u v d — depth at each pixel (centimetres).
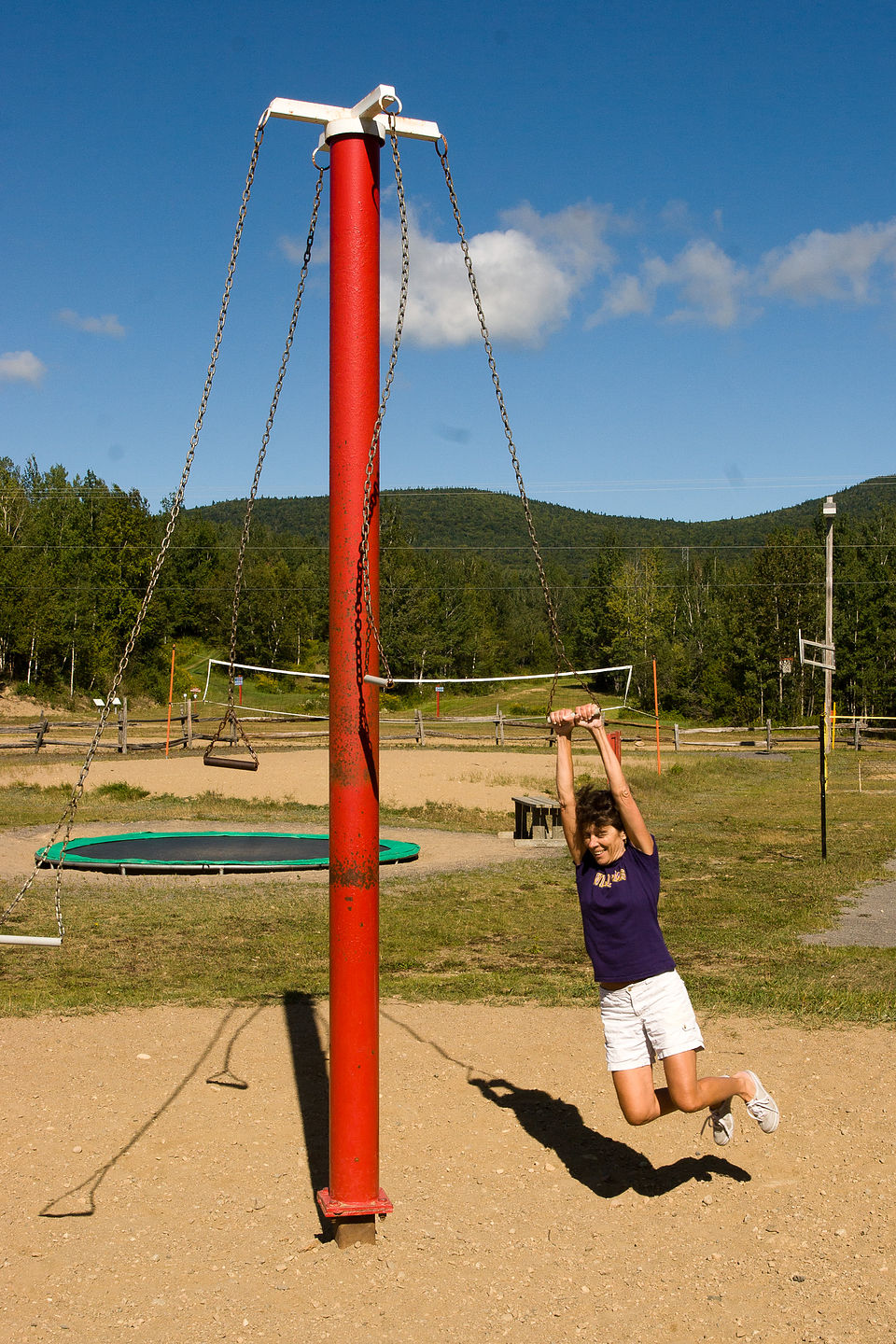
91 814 1623
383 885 1123
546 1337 294
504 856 1320
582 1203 377
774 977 712
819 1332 295
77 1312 304
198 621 7925
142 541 6381
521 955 819
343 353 356
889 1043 552
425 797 1877
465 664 8119
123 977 725
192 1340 291
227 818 1595
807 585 5572
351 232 356
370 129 358
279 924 910
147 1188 388
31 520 6975
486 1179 397
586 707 384
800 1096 477
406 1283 322
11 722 4397
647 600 7156
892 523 6262
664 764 2577
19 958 779
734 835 1526
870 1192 381
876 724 4728
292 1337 293
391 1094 488
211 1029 592
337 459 356
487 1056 544
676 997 364
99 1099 479
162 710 5200
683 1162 411
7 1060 535
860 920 944
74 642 5750
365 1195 346
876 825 1638
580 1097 484
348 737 348
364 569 351
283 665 7575
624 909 361
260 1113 463
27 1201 377
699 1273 328
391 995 674
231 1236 352
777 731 3872
